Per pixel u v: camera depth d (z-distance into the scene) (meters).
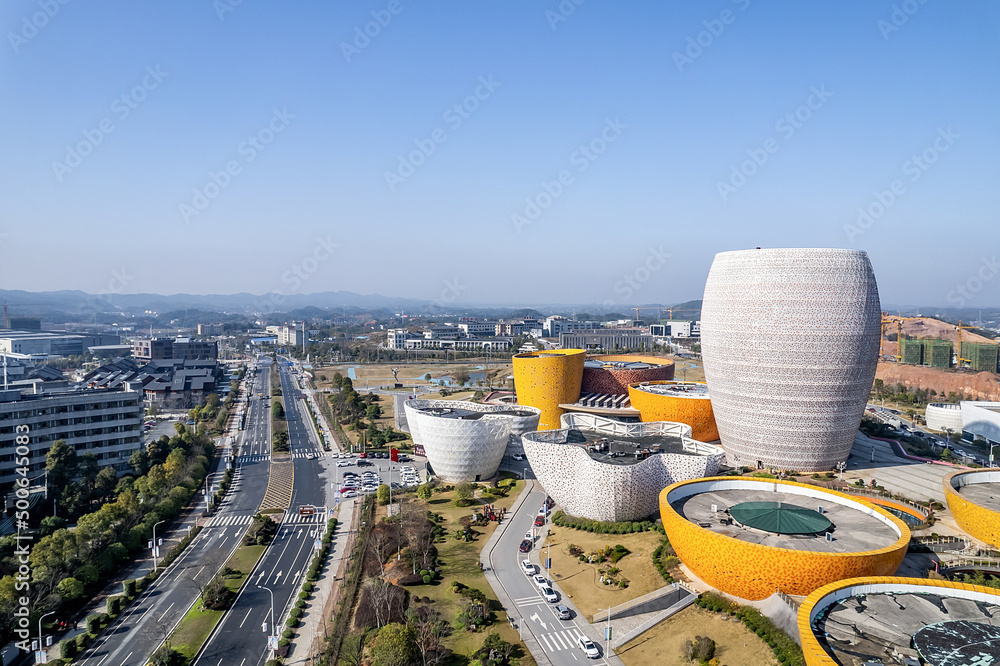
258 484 159.38
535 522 124.31
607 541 112.06
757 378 140.88
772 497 102.12
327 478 163.75
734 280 141.62
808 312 133.00
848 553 76.06
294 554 114.31
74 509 129.12
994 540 97.06
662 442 134.88
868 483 137.12
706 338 151.75
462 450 148.12
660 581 94.38
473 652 80.50
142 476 147.25
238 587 101.25
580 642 82.25
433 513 131.25
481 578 101.00
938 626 60.97
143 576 105.75
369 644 82.69
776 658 72.62
